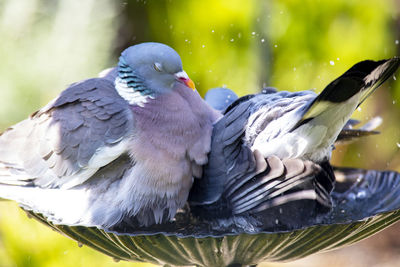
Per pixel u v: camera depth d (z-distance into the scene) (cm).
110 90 634
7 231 958
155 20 1445
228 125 614
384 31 1455
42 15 1255
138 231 598
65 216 603
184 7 1343
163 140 600
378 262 1391
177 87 639
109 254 586
